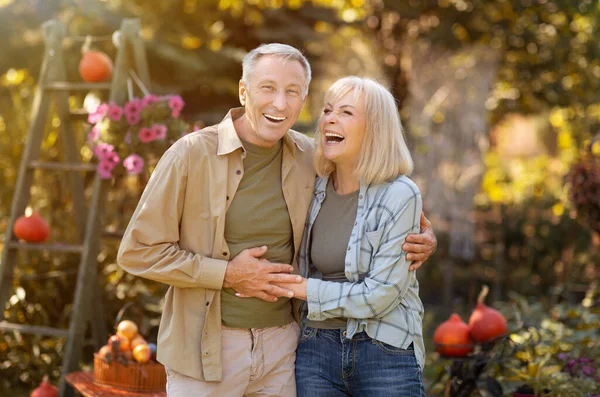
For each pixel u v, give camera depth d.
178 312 2.48
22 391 4.16
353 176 2.54
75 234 4.83
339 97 2.51
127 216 4.81
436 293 6.84
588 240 6.77
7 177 5.13
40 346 4.34
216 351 2.44
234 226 2.46
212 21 8.05
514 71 7.89
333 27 8.05
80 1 6.71
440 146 7.36
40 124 4.12
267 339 2.52
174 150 2.45
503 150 10.80
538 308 4.59
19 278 4.43
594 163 4.57
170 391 2.50
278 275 2.42
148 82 4.04
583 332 4.00
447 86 7.39
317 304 2.41
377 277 2.40
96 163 4.04
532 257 6.88
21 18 6.75
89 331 4.57
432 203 7.29
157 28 7.59
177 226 2.44
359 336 2.46
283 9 8.11
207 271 2.38
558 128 9.70
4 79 6.95
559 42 7.66
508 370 3.50
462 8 7.35
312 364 2.53
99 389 3.34
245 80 2.45
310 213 2.59
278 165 2.56
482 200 8.13
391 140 2.48
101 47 6.80
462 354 3.46
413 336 2.49
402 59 7.56
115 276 4.62
